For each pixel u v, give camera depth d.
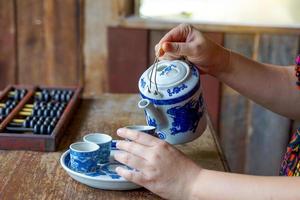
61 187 0.79
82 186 0.79
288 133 1.76
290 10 1.72
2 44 1.70
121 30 1.68
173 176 0.73
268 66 1.04
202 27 1.66
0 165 0.85
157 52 0.93
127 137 0.77
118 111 1.14
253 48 1.67
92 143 0.82
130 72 1.72
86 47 1.71
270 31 1.66
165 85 0.87
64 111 1.05
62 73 1.73
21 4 1.67
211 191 0.71
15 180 0.80
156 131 0.90
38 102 1.12
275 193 0.68
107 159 0.83
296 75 1.02
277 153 1.78
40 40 1.70
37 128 0.94
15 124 0.99
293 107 1.03
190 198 0.72
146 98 0.88
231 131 1.77
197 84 0.88
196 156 0.91
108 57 1.71
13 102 1.11
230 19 1.72
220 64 0.99
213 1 1.74
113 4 1.67
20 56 1.71
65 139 0.97
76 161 0.80
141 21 1.67
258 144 1.78
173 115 0.88
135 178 0.74
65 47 1.71
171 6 1.73
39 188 0.78
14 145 0.91
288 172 0.96
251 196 0.69
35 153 0.90
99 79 1.73
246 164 1.80
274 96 1.02
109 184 0.77
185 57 0.96
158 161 0.73
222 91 1.73
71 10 1.68
